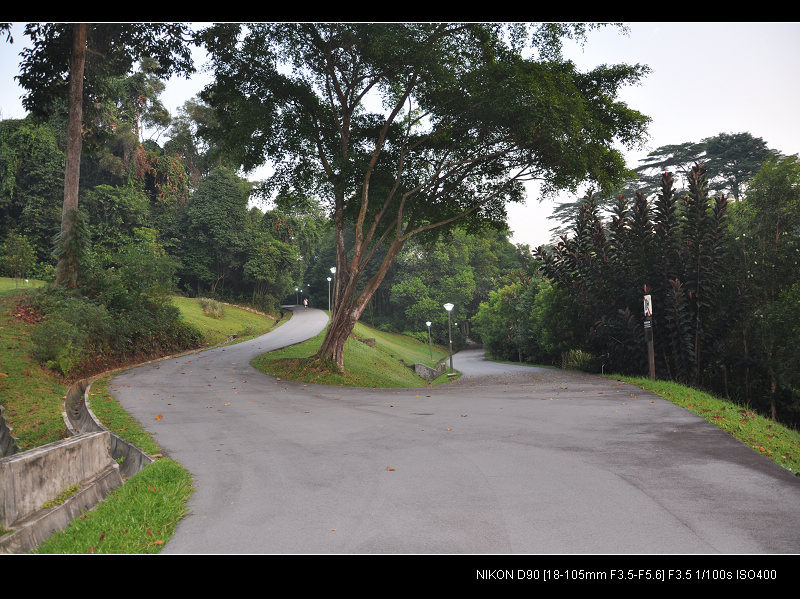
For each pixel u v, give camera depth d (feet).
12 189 162.09
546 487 19.70
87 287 83.15
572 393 48.57
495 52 61.16
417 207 77.51
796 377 57.16
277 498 19.31
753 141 130.31
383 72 65.72
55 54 76.74
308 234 256.93
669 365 68.64
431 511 17.39
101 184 190.39
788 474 20.63
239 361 89.30
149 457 25.89
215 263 224.53
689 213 66.74
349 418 38.06
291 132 70.90
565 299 94.07
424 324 276.62
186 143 245.45
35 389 49.73
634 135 66.74
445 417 37.47
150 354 90.33
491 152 71.31
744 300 62.08
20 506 16.60
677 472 21.15
